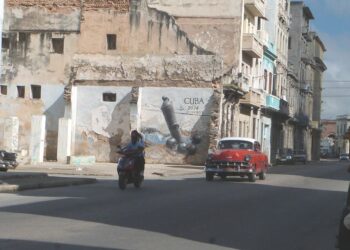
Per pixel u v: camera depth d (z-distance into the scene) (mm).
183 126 41656
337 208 15617
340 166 54750
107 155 42219
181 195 17766
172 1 44125
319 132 101438
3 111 44000
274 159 60562
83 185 21594
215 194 18422
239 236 10625
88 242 9539
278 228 11773
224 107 43219
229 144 26797
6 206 14305
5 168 27578
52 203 15031
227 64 44062
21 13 44188
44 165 33562
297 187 22984
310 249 9688
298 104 80250
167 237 10227
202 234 10680
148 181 24516
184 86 41906
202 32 44156
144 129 42219
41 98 43562
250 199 17203
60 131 41344
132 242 9656
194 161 41219
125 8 43219
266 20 55969
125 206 14547
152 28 42938
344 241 6758
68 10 43781
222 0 44094
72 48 43562
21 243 9273
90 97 42844
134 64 42750
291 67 74312
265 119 58938
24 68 43938
